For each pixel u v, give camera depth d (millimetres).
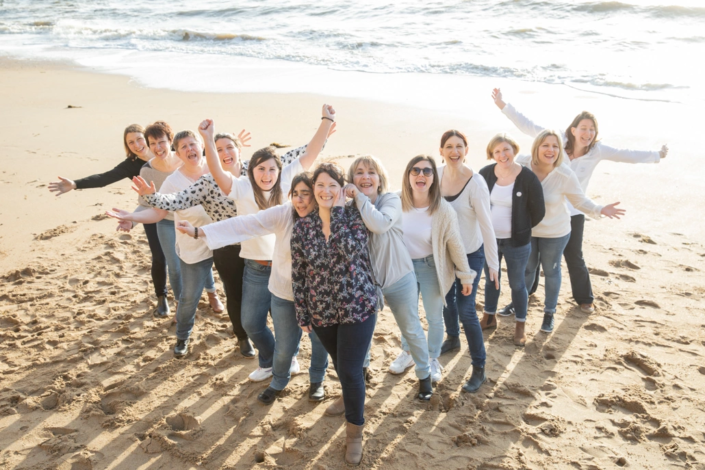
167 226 4887
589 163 5227
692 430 3668
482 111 11508
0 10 38000
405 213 3945
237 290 4273
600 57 15461
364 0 28141
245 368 4488
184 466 3500
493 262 4168
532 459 3471
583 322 5008
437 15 22859
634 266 5887
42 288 5785
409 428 3768
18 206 7840
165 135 4750
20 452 3627
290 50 19312
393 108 12094
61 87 15461
